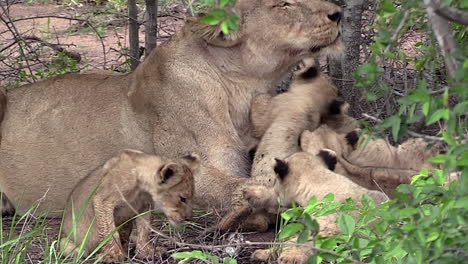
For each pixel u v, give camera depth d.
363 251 7.47
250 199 10.30
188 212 9.81
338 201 9.46
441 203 6.52
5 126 12.08
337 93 11.64
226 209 10.88
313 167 9.78
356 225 8.26
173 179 9.66
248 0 11.23
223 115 11.30
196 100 11.25
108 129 11.66
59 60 15.51
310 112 11.15
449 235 6.27
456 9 5.75
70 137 11.79
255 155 10.98
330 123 11.45
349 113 12.74
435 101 6.14
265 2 11.16
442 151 10.02
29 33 21.69
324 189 9.60
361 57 15.01
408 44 15.70
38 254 10.05
